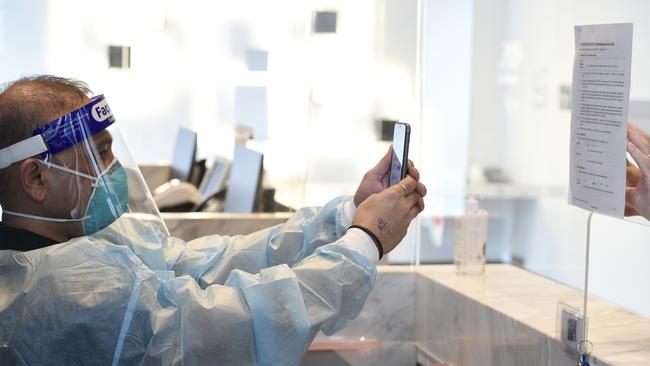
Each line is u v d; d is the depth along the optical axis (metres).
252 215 2.55
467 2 4.25
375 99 2.10
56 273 1.23
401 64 2.07
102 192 1.33
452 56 4.26
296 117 3.23
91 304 1.21
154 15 4.22
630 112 1.49
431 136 4.17
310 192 2.15
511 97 4.31
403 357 2.09
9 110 1.29
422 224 2.79
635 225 1.75
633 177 1.34
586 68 1.40
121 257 1.27
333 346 2.05
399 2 2.06
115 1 4.18
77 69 4.19
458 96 4.27
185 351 1.23
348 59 2.10
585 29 1.40
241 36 4.20
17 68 4.12
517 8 4.27
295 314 1.24
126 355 1.23
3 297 1.23
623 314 1.59
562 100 4.20
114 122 1.42
